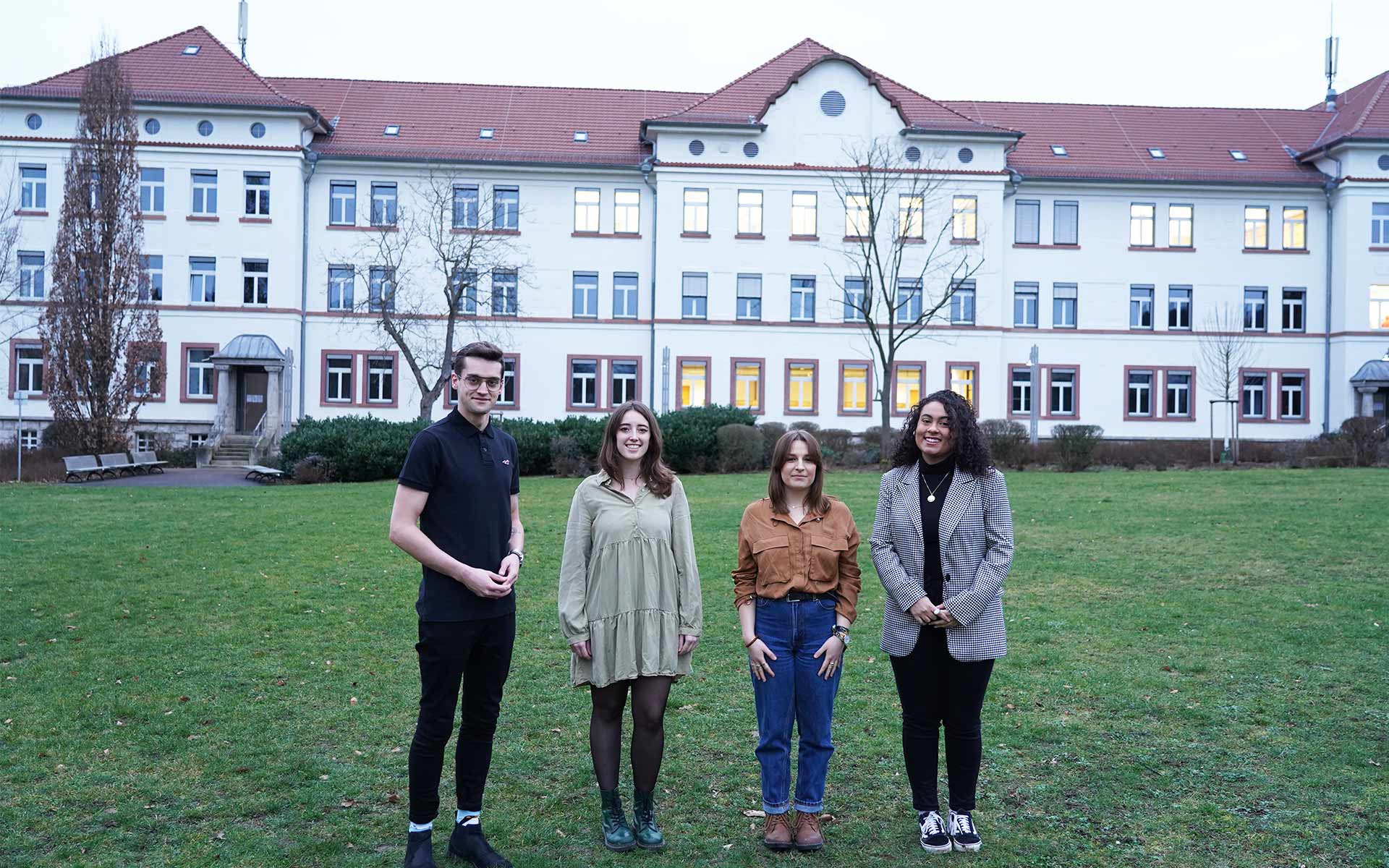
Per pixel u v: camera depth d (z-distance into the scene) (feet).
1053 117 145.59
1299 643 27.30
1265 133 143.43
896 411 127.44
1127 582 36.19
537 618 31.42
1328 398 132.16
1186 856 15.10
